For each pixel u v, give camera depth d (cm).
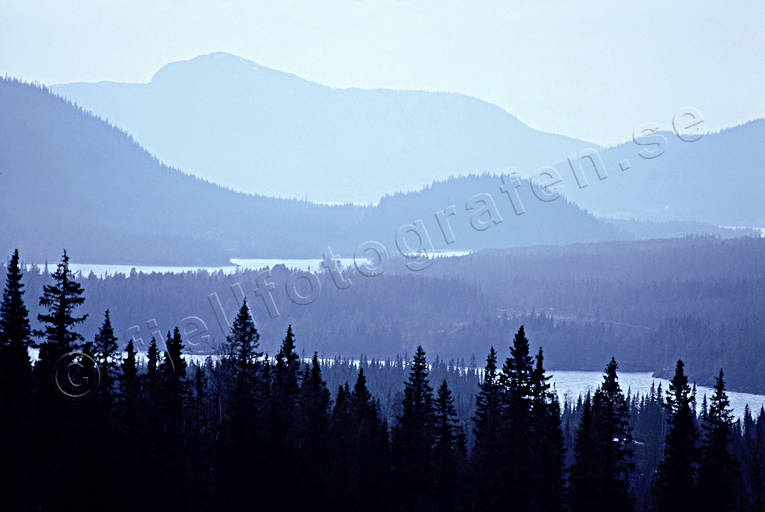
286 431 11975
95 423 10169
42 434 9881
